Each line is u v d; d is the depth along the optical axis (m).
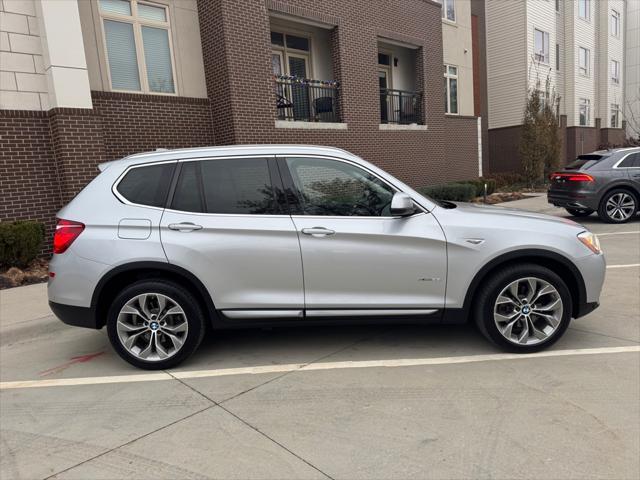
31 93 8.49
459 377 3.72
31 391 3.83
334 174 4.09
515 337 4.09
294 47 13.75
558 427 2.98
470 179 18.19
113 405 3.52
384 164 14.61
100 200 4.00
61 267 3.96
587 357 3.99
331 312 4.00
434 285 3.98
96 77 9.65
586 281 4.05
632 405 3.21
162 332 4.03
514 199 16.89
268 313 3.99
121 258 3.88
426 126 16.20
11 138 8.36
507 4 24.66
